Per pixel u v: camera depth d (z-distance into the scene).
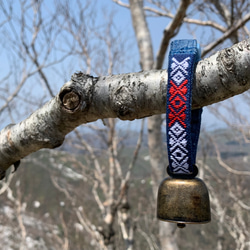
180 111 1.07
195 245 10.85
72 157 9.38
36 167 14.73
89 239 10.07
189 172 1.18
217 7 5.07
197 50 1.11
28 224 12.23
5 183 10.22
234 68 1.02
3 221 11.79
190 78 1.06
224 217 9.67
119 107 1.20
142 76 1.19
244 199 9.79
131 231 7.43
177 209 1.21
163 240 5.54
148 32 5.48
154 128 5.41
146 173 9.32
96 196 8.38
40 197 14.05
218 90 1.07
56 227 12.24
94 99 1.24
